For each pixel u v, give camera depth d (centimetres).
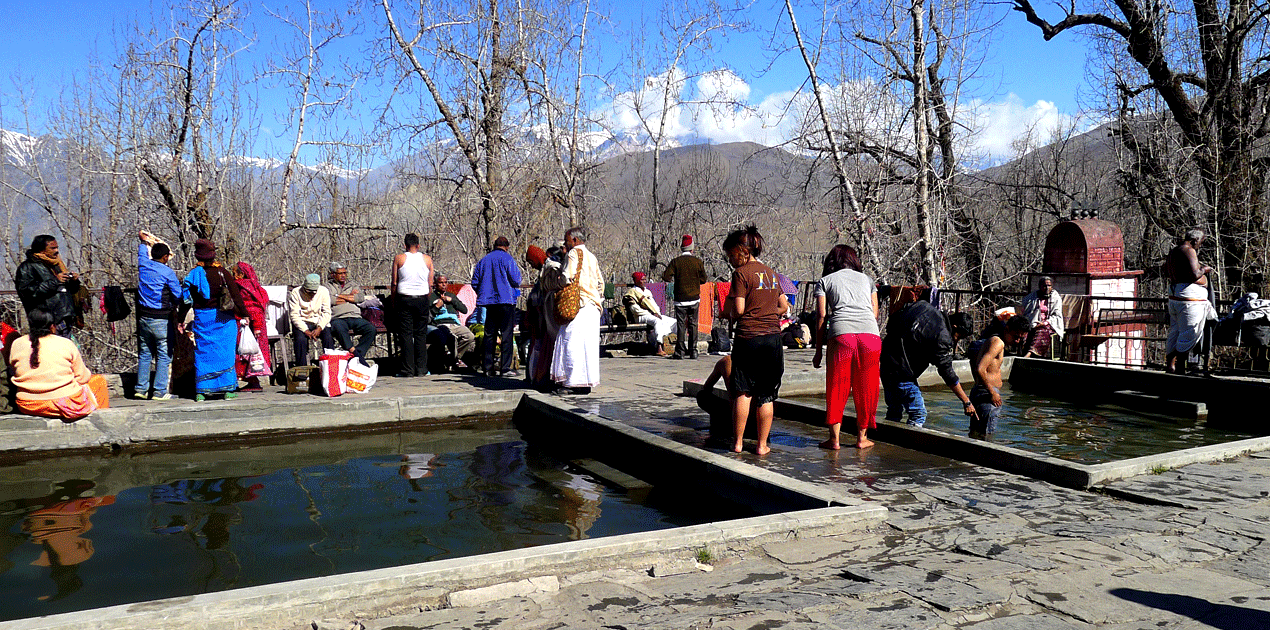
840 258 737
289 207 1931
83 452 805
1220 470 623
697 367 1292
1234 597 381
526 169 2022
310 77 1823
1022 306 1286
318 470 745
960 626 348
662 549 441
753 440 762
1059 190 2480
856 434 797
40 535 563
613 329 1473
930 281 1772
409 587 382
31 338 796
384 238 1988
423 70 1884
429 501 642
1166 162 2152
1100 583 399
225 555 522
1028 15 2222
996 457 655
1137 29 2114
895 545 464
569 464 766
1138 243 2502
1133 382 1091
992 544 462
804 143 1909
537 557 411
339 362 946
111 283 1706
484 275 1139
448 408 955
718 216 2370
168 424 841
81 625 331
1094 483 585
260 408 877
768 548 461
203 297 890
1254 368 1155
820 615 362
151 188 1767
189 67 1731
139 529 576
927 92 1848
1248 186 2012
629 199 2469
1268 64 2017
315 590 366
